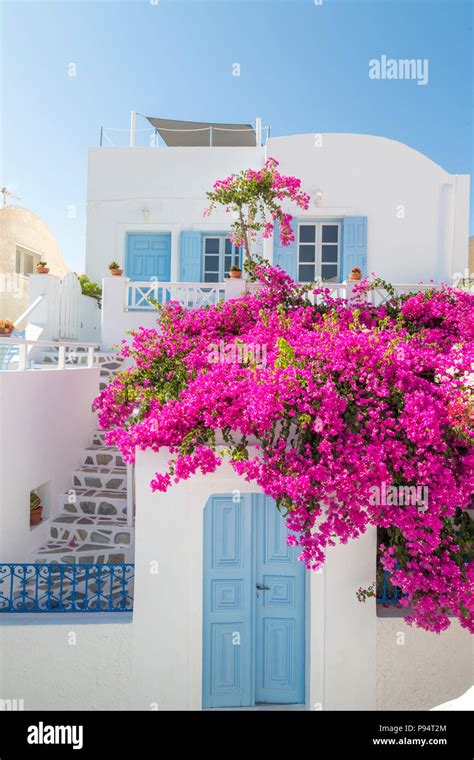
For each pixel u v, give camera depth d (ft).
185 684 12.53
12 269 43.88
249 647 13.73
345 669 12.51
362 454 10.23
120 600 14.16
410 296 18.02
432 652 12.61
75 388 21.74
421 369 11.51
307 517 10.49
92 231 35.06
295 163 31.73
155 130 36.29
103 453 22.16
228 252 35.04
